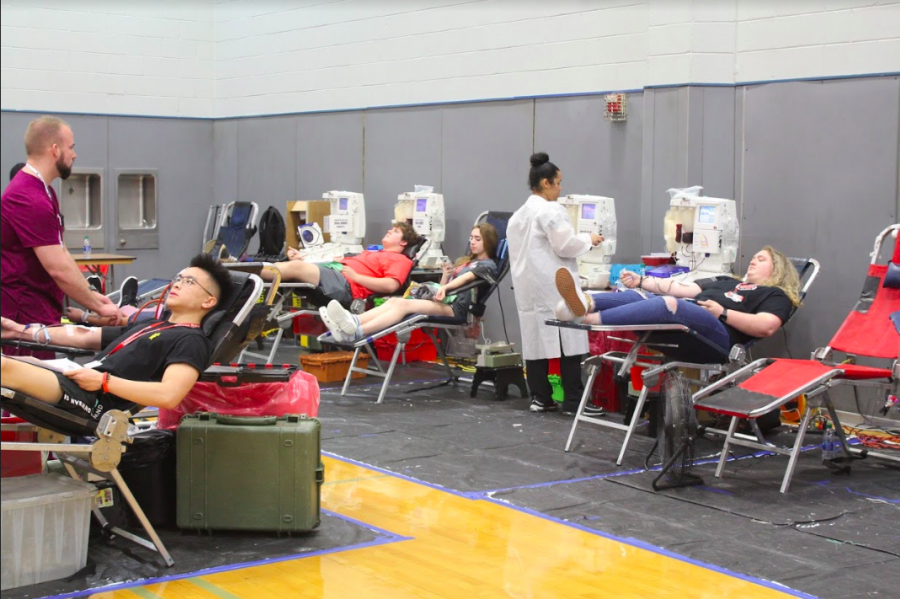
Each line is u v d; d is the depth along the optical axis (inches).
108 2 419.8
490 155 323.9
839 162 241.9
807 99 247.1
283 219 399.5
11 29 401.4
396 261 300.5
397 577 134.3
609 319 192.1
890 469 198.2
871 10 234.8
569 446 209.5
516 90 315.3
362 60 370.9
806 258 248.1
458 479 186.2
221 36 439.8
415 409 252.7
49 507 128.6
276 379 154.5
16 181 161.2
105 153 423.8
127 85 427.5
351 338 259.1
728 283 229.3
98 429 129.9
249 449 146.3
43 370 130.1
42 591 125.8
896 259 205.8
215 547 144.4
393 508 167.2
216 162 450.0
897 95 231.1
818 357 207.8
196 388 160.9
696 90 263.3
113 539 145.7
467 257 287.1
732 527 158.6
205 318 151.6
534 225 238.4
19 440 146.4
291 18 401.7
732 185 264.1
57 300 171.2
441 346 285.6
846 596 129.0
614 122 287.6
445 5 336.2
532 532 155.1
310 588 129.3
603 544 149.6
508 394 275.7
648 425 224.1
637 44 282.2
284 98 410.6
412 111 350.9
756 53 257.6
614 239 266.7
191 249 448.8
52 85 410.9
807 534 155.3
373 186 370.3
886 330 203.6
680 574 136.9
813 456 208.5
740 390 186.7
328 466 195.3
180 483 146.7
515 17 313.6
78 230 417.7
